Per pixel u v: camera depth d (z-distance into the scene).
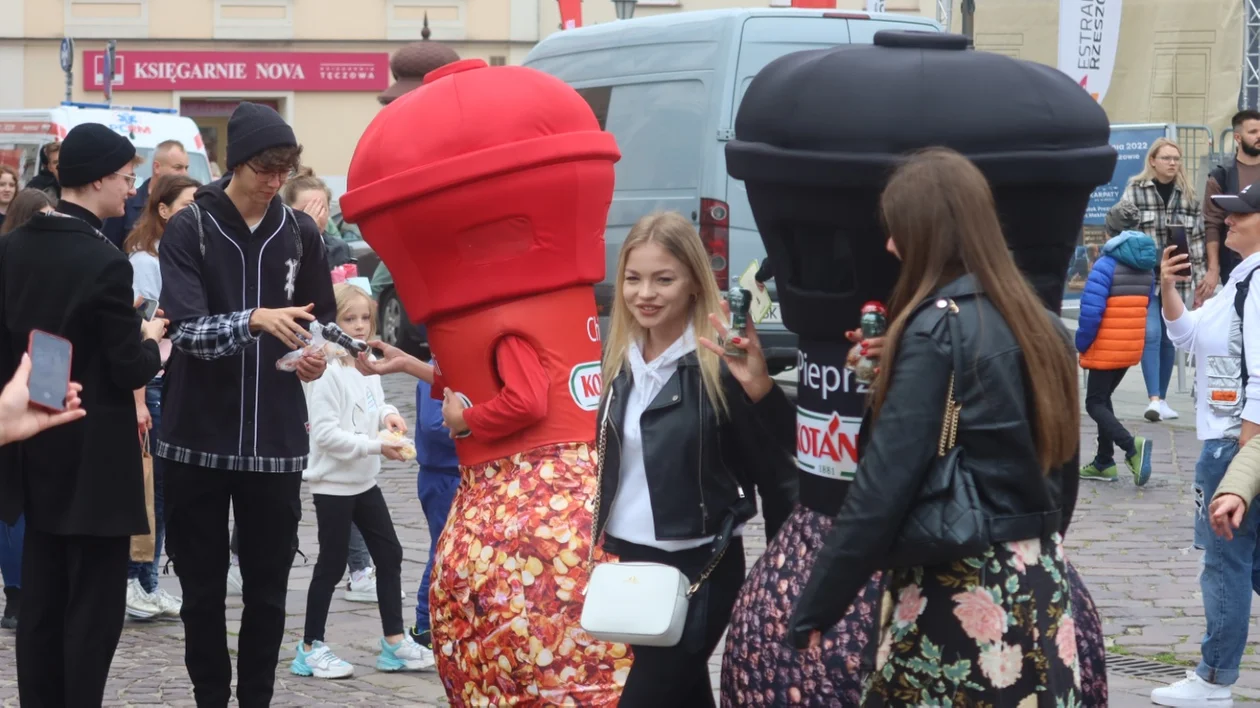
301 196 7.76
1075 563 8.05
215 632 5.26
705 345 3.80
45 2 29.17
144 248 6.94
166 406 5.18
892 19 11.39
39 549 4.98
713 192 10.98
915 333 3.04
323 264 5.38
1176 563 8.04
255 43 29.67
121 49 29.48
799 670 3.54
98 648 4.91
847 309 3.51
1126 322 9.94
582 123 4.35
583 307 4.43
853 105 3.35
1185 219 12.32
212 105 30.05
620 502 4.03
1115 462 10.77
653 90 11.45
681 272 3.94
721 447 3.95
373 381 6.38
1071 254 3.57
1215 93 18.23
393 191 4.22
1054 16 18.11
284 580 5.33
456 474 6.21
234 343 4.93
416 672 6.26
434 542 6.25
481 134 4.22
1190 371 15.45
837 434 3.58
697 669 3.97
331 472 6.13
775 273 3.68
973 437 3.03
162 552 8.67
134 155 5.21
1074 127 3.37
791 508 3.93
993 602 3.04
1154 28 18.42
